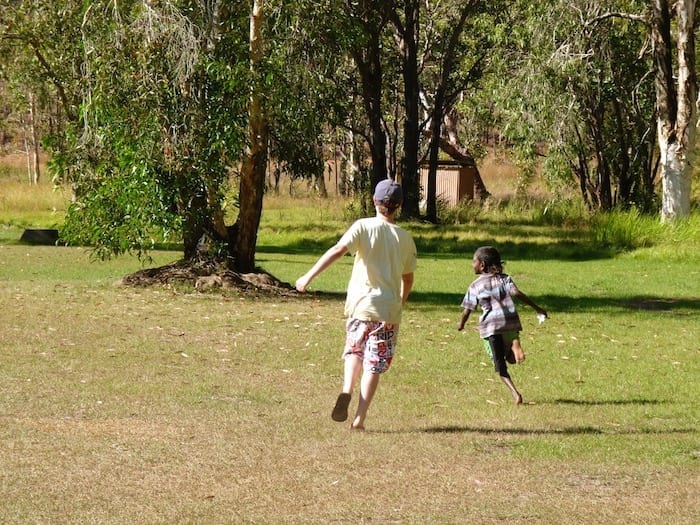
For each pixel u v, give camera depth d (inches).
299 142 906.1
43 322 599.2
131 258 1191.6
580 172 1854.1
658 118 1480.1
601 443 341.7
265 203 2269.9
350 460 307.3
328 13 873.5
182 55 771.4
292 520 249.4
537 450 328.5
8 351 495.8
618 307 832.3
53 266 1072.2
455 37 1833.2
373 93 1750.7
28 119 2748.5
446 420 375.2
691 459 323.3
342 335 601.9
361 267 339.3
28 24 1103.6
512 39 1643.7
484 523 251.9
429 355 543.2
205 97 802.2
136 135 781.9
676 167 1455.5
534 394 440.8
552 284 1024.2
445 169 2313.0
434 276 1085.1
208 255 856.3
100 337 554.6
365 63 1723.7
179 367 474.6
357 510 258.5
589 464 313.4
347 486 280.1
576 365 526.6
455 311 765.9
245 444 323.6
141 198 776.9
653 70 1496.1
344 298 849.5
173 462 299.0
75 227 821.2
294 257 1294.3
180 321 637.9
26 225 1706.4
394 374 483.2
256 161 855.7
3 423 341.7
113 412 367.9
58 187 851.4
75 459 298.0
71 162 822.5
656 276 1104.2
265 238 1576.0
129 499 261.6
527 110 1503.4
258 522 246.8
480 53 1903.3
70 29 956.6
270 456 309.9
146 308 695.7
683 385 471.2
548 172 1517.0
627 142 1844.2
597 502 272.4
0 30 1170.0
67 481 275.3
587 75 1544.0
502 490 281.6
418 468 301.6
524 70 1509.6
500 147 3127.5
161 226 787.4
